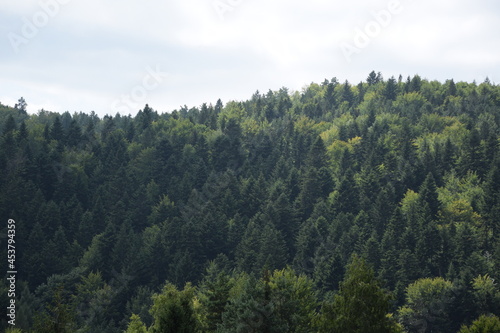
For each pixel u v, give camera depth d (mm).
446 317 89250
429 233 114625
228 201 154375
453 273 102500
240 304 41219
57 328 44844
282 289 43906
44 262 120438
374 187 161375
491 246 124500
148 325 96625
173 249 129625
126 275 116188
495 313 89875
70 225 145000
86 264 121812
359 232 122625
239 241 130625
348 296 33344
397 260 108125
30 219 142750
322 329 33906
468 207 138500
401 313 88062
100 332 97125
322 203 147625
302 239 121188
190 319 33750
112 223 136875
